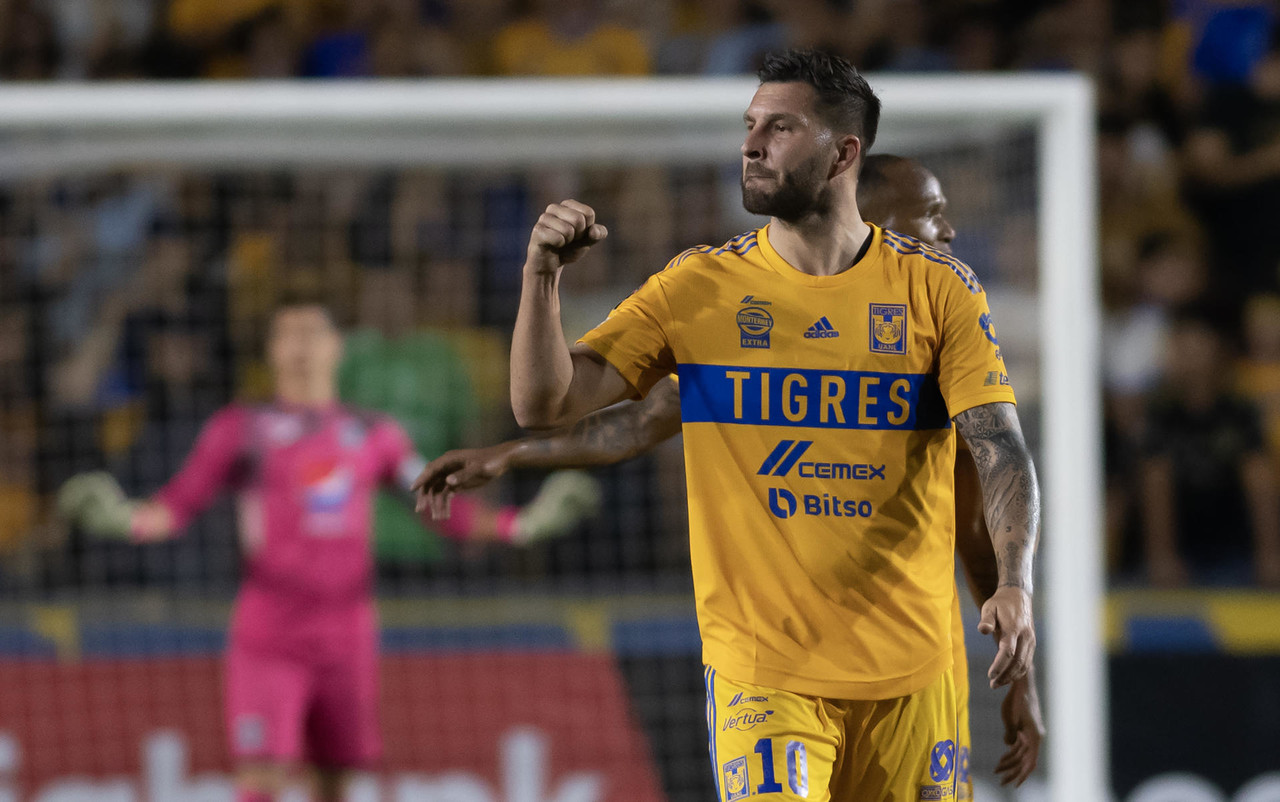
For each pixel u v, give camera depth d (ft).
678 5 100.68
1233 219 89.56
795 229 30.53
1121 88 93.61
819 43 97.71
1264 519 79.15
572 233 26.66
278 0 101.35
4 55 102.06
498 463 33.32
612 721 66.85
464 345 75.31
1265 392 82.02
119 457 77.82
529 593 72.28
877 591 30.81
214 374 77.30
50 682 67.41
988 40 98.37
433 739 67.05
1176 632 67.97
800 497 30.58
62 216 78.59
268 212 74.84
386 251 74.84
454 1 101.30
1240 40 92.99
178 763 67.26
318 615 64.95
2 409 77.97
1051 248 47.91
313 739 66.03
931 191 35.81
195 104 49.26
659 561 73.26
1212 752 65.77
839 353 30.32
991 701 47.80
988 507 29.12
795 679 30.76
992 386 29.84
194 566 76.64
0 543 76.48
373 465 67.21
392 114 49.19
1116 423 81.05
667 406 34.40
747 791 30.27
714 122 50.90
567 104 49.06
